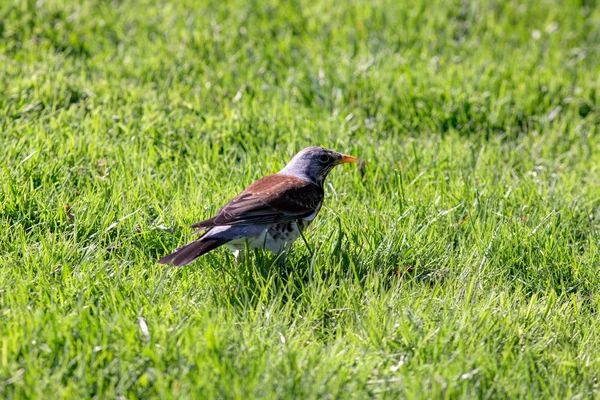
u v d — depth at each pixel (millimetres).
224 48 17484
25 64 15578
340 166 12953
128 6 19266
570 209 12180
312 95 15859
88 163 12266
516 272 10484
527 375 8086
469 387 7816
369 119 15164
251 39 18000
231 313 8859
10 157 11992
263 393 7371
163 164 12570
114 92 14781
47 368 7426
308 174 10820
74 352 7652
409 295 9438
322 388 7543
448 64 17719
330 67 16734
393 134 14891
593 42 20078
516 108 15797
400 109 15438
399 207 11570
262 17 19141
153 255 10359
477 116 15422
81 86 14906
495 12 20938
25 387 7043
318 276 9633
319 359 8070
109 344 7789
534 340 8906
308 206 10102
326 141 13648
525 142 14688
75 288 8938
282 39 18125
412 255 10516
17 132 12914
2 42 16516
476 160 13820
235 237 9578
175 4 19641
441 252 10742
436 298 9461
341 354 8156
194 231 10500
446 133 15070
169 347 7801
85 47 16938
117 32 17750
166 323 8391
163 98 14773
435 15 20141
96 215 10641
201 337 8070
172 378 7414
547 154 14375
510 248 10703
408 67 16734
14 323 7863
